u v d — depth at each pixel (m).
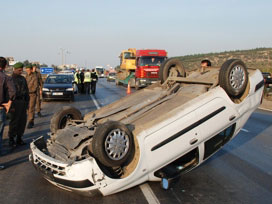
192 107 4.84
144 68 24.94
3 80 5.92
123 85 36.56
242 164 6.34
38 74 12.22
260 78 5.91
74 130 5.19
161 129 4.55
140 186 5.00
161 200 4.53
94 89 23.66
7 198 4.68
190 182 5.30
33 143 5.18
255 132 9.44
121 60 35.78
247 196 4.76
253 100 5.72
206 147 5.43
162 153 4.57
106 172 4.48
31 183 5.29
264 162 6.48
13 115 7.38
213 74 6.29
